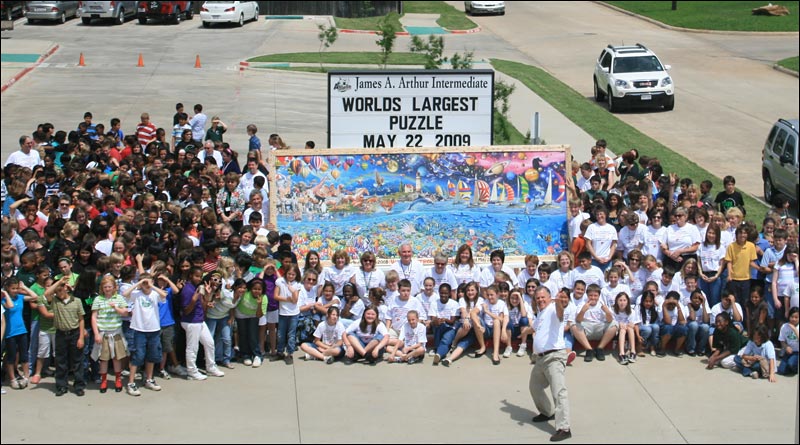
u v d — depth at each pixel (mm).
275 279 14297
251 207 16656
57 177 18609
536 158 16578
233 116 30703
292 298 14305
